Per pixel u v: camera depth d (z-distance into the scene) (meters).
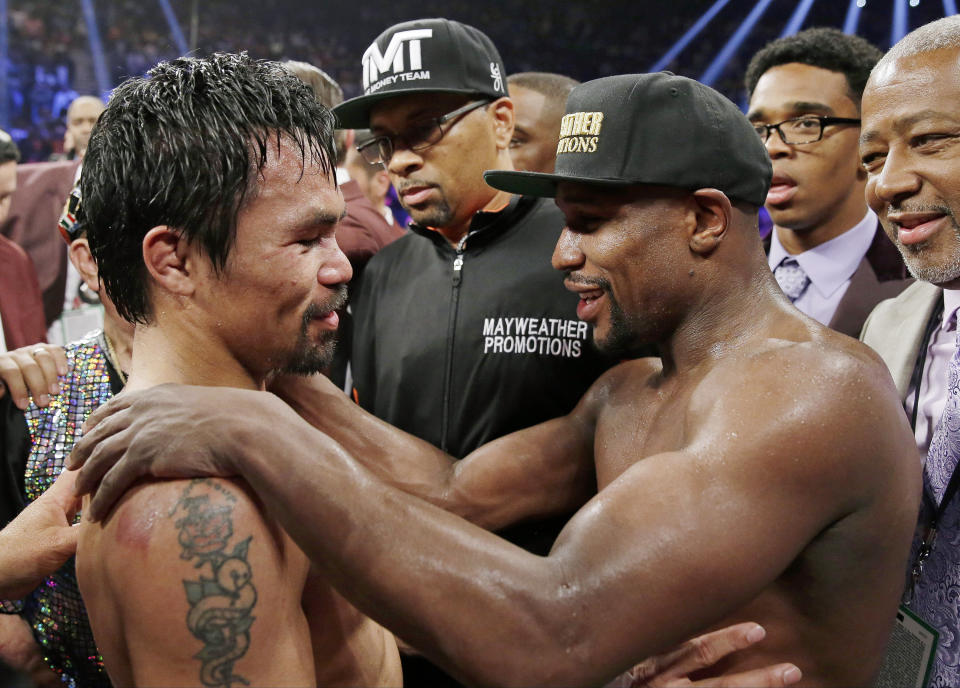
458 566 0.85
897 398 1.00
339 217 0.92
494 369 1.60
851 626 1.01
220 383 0.92
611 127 1.05
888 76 1.22
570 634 0.84
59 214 3.08
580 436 1.35
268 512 0.85
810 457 0.90
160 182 0.85
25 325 2.49
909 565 1.30
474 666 0.85
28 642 1.27
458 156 1.60
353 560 0.84
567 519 1.51
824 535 0.96
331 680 1.02
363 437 1.38
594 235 1.09
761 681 0.93
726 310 1.08
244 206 0.86
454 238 1.72
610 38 9.62
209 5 9.45
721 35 9.30
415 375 1.66
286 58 9.67
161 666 0.79
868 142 1.27
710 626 0.95
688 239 1.06
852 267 1.93
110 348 1.33
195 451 0.82
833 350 0.98
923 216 1.21
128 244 0.89
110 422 0.87
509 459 1.35
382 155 1.67
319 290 0.90
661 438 1.10
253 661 0.80
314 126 0.91
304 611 1.00
